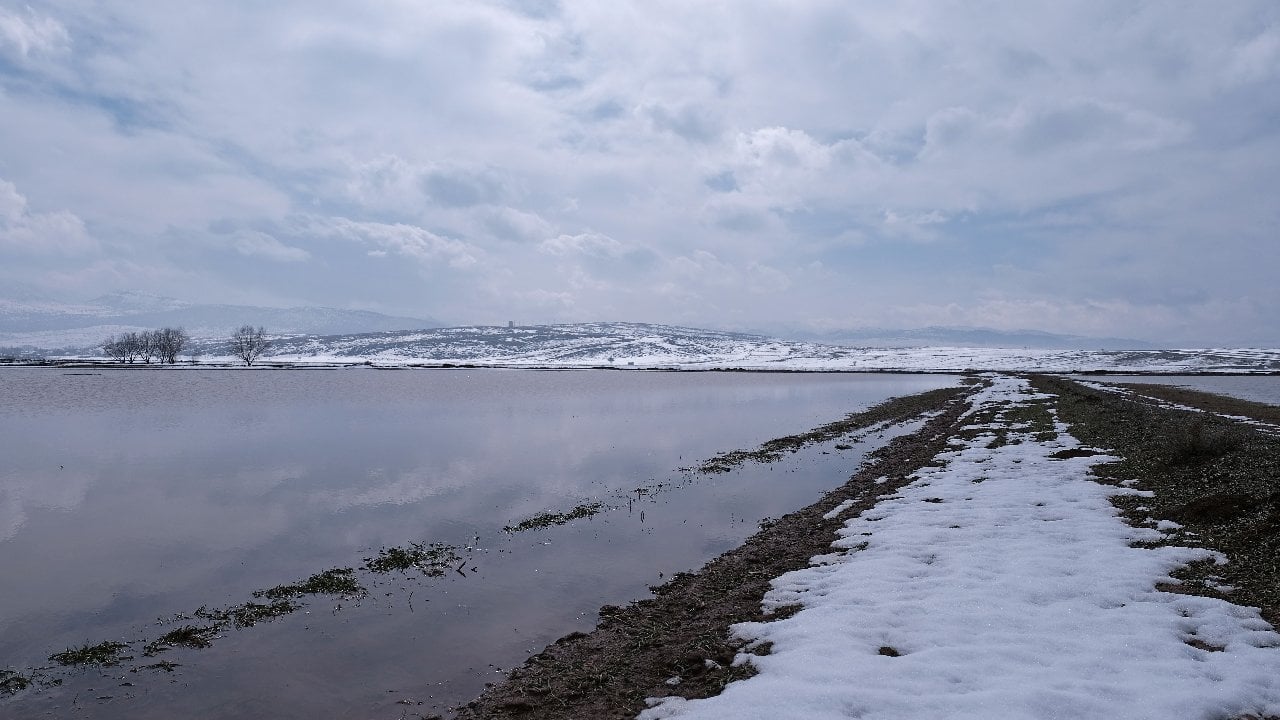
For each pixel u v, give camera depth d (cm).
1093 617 1080
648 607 1393
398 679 1123
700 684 988
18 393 8612
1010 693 830
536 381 13212
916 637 1043
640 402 7394
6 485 2808
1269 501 1557
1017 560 1394
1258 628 1027
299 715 1015
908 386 10088
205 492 2658
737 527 2055
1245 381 10900
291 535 2050
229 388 10012
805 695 864
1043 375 12494
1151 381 10750
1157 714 773
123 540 2000
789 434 4422
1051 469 2381
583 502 2450
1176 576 1278
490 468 3175
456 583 1600
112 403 7088
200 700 1065
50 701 1066
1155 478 2077
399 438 4284
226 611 1445
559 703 993
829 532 1836
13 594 1560
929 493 2142
